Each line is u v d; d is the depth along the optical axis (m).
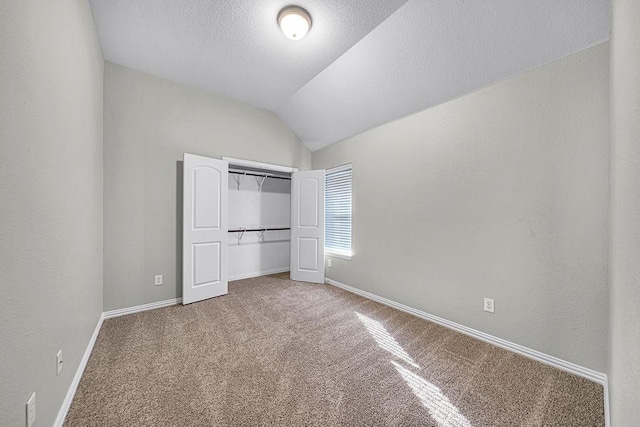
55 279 1.23
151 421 1.32
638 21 0.65
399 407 1.42
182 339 2.18
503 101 2.05
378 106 2.91
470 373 1.73
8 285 0.83
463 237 2.32
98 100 2.29
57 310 1.25
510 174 2.02
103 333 2.27
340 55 2.51
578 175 1.69
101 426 1.28
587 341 1.66
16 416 0.88
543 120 1.84
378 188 3.17
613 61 1.25
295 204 4.16
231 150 3.49
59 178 1.28
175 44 2.37
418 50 2.19
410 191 2.79
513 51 1.87
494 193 2.11
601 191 1.61
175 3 1.90
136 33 2.22
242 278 4.30
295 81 3.02
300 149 4.22
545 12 1.63
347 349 2.04
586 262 1.66
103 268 2.57
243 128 3.60
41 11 1.07
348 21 2.05
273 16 2.03
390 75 2.51
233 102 3.50
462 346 2.09
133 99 2.76
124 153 2.70
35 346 1.02
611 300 1.31
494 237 2.11
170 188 3.01
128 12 1.99
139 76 2.80
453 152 2.40
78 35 1.61
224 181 3.36
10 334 0.84
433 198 2.57
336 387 1.59
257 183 4.53
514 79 1.99
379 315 2.73
